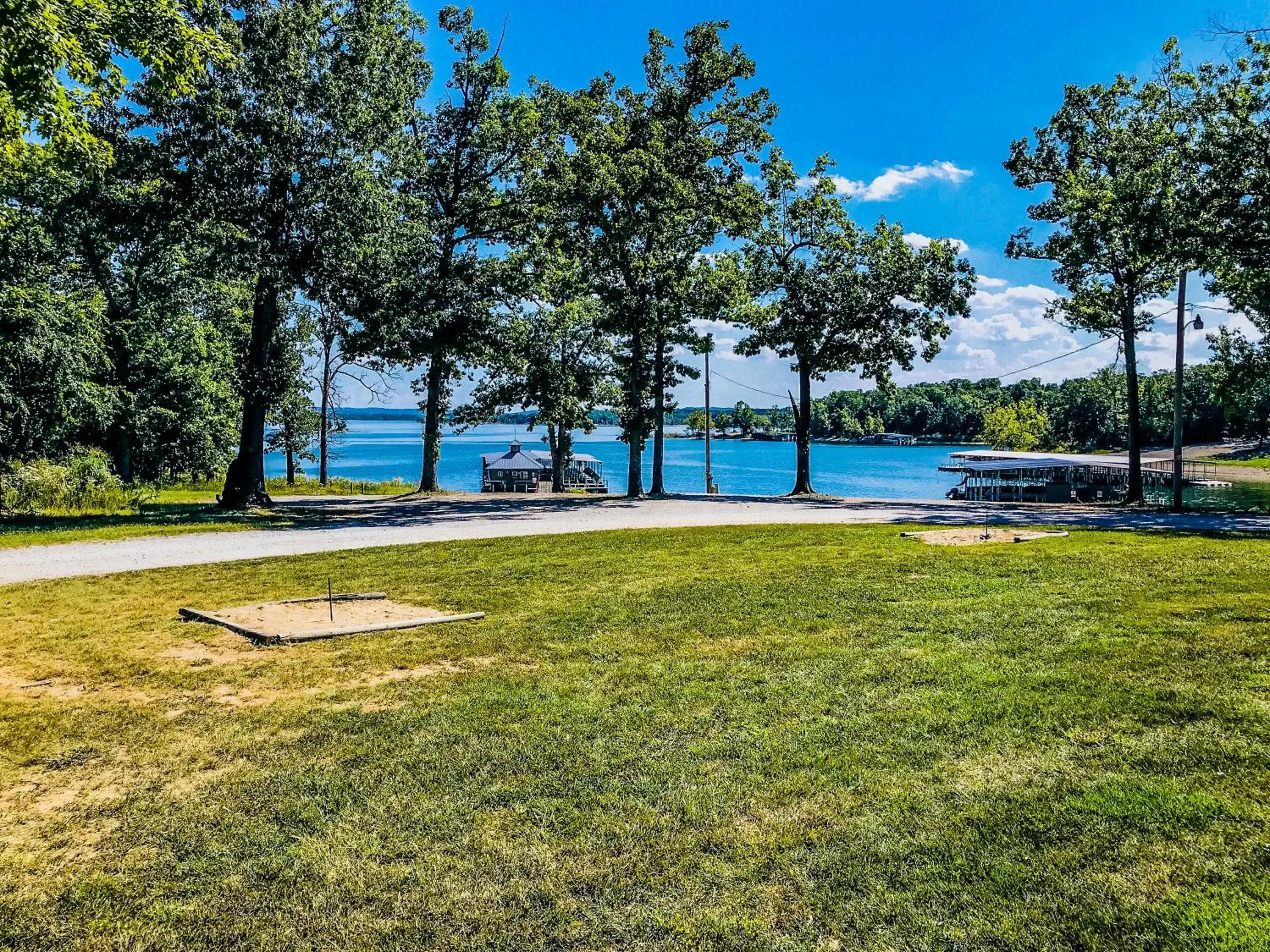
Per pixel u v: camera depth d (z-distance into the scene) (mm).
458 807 4219
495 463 58625
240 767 4805
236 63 12094
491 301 26875
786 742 4883
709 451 42125
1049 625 7285
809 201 32125
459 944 3125
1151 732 4711
